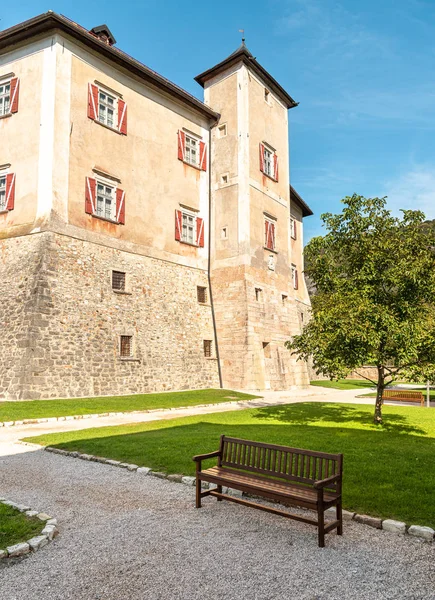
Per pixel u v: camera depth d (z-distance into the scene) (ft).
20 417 42.83
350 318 36.19
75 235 63.21
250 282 85.10
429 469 24.57
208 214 90.27
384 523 17.33
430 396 79.15
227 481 18.83
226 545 15.69
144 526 17.49
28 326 56.03
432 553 15.14
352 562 14.40
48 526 16.83
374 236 40.98
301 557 14.74
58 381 57.16
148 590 12.61
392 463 25.80
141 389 68.69
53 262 59.47
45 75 63.62
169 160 81.61
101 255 66.80
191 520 18.20
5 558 14.57
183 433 35.96
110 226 68.95
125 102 73.41
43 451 31.09
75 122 64.90
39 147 62.54
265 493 17.46
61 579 13.26
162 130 80.64
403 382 123.44
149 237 75.87
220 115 91.81
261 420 45.09
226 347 84.23
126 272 70.49
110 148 70.13
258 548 15.46
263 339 85.61
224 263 87.35
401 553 15.12
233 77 91.20
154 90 79.56
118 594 12.41
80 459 28.81
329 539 16.28
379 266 39.60
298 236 129.80
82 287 62.95
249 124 90.79
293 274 123.03
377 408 42.32
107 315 66.03
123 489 22.45
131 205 72.90
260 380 81.20
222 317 85.61
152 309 73.87
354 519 18.13
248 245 85.97
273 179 97.35
